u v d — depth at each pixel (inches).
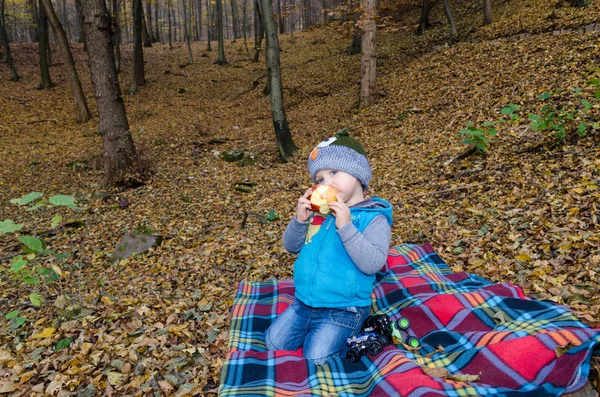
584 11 565.3
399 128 401.7
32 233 272.1
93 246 245.9
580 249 132.2
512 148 249.1
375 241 85.7
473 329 87.7
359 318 88.7
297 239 93.9
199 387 94.7
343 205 82.6
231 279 171.0
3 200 351.3
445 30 860.0
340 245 87.4
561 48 419.5
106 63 341.4
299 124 545.3
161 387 95.4
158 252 221.8
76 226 283.0
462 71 490.9
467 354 76.9
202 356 108.2
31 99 783.1
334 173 89.3
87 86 879.1
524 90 351.9
